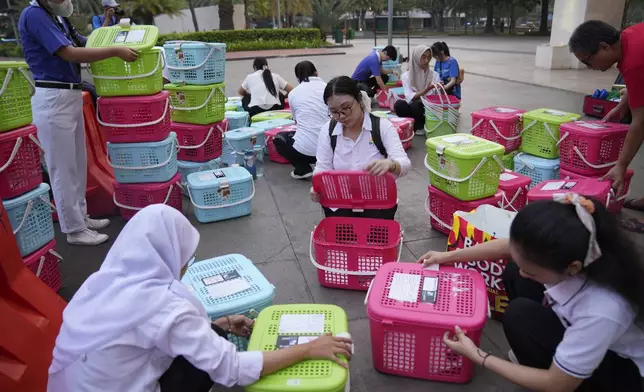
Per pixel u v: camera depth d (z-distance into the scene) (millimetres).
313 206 4332
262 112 6891
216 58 4379
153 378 1620
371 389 2184
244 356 1745
